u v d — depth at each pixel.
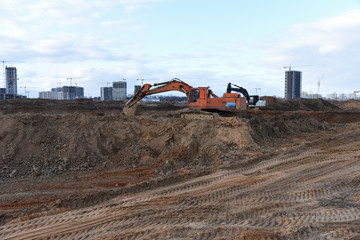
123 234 6.73
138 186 10.42
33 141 13.42
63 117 15.02
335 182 10.67
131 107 22.66
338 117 35.97
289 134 22.61
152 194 9.66
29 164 12.64
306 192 9.70
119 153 14.61
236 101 21.66
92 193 9.65
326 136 22.00
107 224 7.45
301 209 8.33
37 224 7.50
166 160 13.50
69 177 12.00
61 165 12.95
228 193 9.73
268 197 9.30
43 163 12.82
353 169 12.24
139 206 8.61
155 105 43.28
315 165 12.93
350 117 37.38
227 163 13.20
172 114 28.12
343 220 7.51
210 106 21.84
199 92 21.95
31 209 8.48
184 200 9.05
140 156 14.49
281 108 50.50
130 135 15.54
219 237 6.45
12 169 12.25
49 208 8.62
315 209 8.31
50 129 14.27
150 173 12.70
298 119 26.55
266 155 14.59
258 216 7.89
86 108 37.00
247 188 10.20
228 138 15.97
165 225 7.25
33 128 13.88
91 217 7.89
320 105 55.22
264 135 19.23
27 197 9.82
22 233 7.05
